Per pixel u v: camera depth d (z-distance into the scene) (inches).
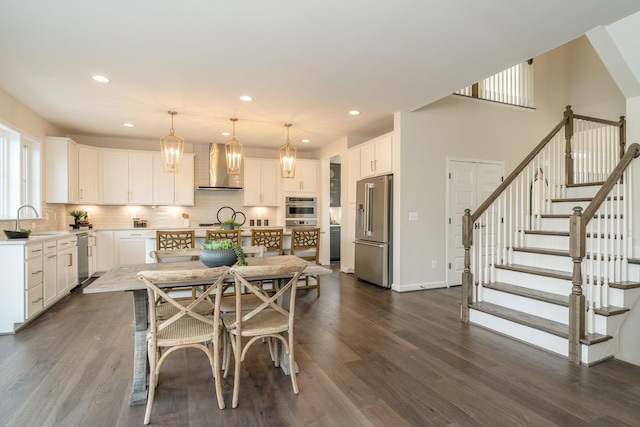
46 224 199.3
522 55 119.4
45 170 198.8
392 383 88.7
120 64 125.6
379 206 199.3
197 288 143.0
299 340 118.1
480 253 141.3
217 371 78.0
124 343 114.3
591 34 104.8
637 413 75.3
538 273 126.7
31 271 130.6
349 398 81.6
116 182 240.2
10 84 144.6
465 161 205.3
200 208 273.0
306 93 157.0
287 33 103.8
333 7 90.4
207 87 148.7
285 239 191.8
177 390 85.5
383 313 149.3
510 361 101.5
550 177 169.3
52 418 72.8
